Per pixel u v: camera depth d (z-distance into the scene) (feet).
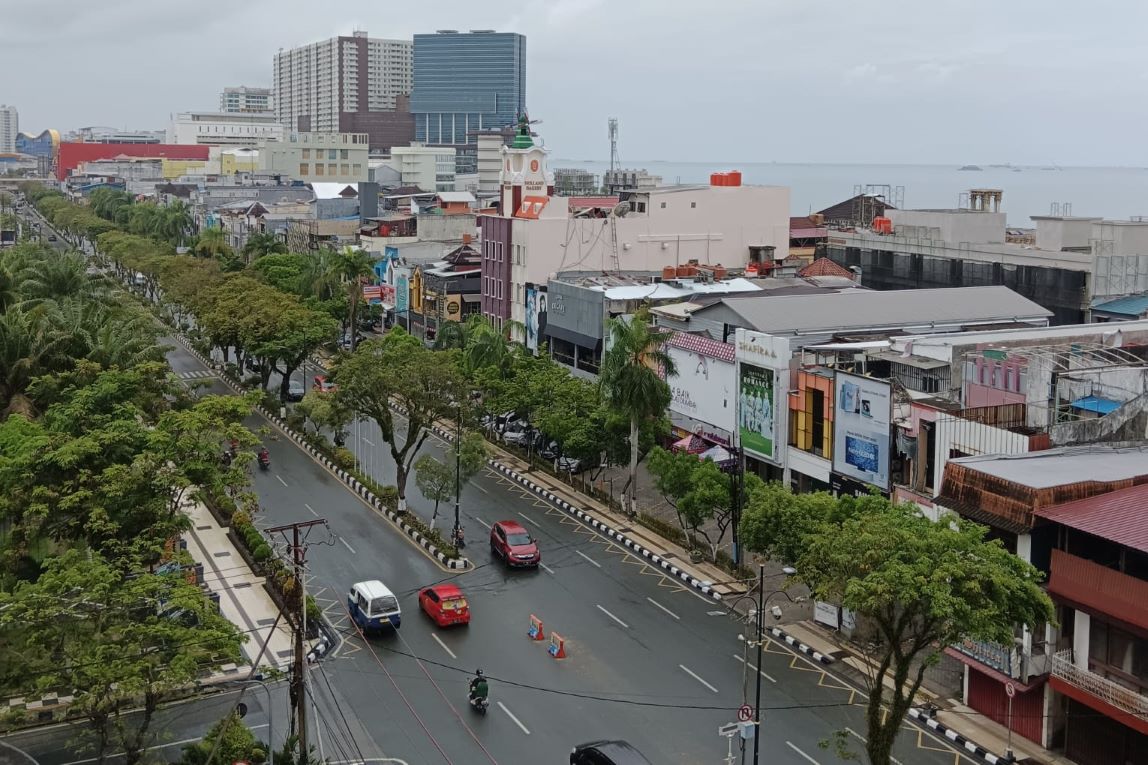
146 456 172.24
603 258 407.44
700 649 177.99
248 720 152.56
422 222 578.25
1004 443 172.86
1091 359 206.39
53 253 468.75
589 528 242.37
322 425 316.19
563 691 162.50
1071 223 371.15
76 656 124.36
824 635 181.27
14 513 170.09
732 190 429.79
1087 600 137.18
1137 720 130.00
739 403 253.44
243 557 217.97
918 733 150.30
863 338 268.00
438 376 239.30
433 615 188.55
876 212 566.77
